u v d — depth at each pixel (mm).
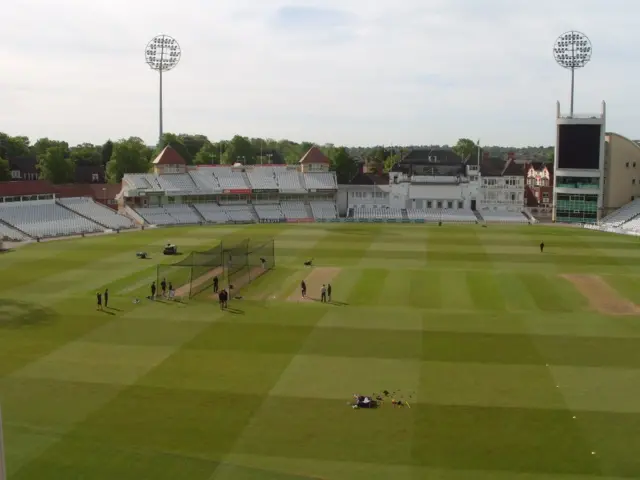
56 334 47188
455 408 33562
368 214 147250
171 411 33219
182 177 144125
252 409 33500
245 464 27688
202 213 138125
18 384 36969
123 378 37938
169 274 70062
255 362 40781
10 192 117500
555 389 36125
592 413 32875
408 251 90062
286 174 153625
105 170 183375
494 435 30500
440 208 149000
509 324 49656
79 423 31672
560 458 28297
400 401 34469
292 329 48281
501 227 124062
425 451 28953
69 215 118125
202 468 27234
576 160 132750
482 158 159250
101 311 53969
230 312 53562
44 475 26312
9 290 62812
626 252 89375
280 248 92250
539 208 151625
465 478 26656
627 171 136125
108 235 109125
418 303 56938
